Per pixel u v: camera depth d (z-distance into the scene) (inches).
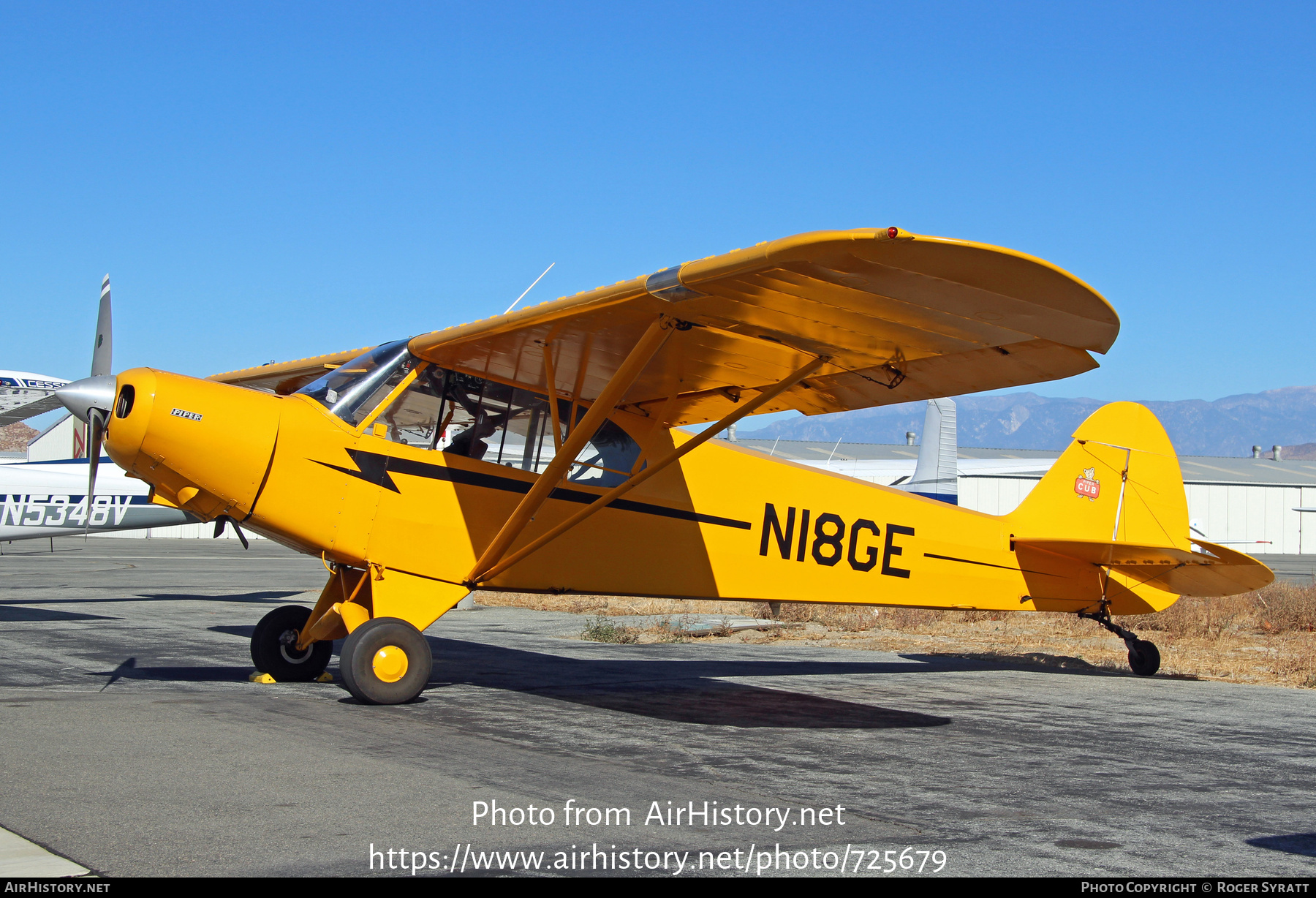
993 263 183.0
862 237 176.6
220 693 267.9
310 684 287.0
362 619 264.7
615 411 306.2
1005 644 461.7
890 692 309.7
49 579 793.6
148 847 136.1
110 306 443.8
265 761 186.7
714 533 311.4
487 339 262.1
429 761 191.0
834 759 206.4
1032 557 363.3
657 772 189.3
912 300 205.6
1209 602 643.5
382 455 271.0
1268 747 231.9
